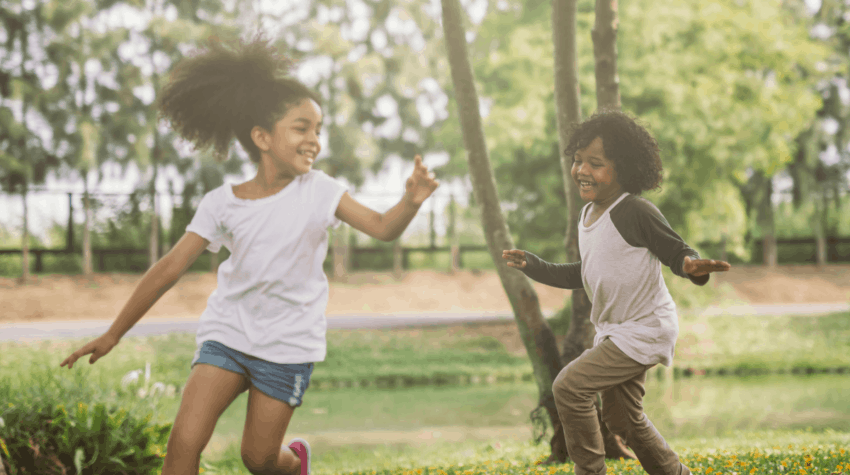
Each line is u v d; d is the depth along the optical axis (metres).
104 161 20.39
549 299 22.55
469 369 13.87
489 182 5.74
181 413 2.87
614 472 4.02
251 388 3.02
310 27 20.38
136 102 20.52
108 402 5.17
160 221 22.44
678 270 2.71
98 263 22.48
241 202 2.99
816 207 24.72
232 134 3.18
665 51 13.58
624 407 3.03
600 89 5.62
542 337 5.63
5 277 21.03
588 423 2.99
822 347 15.38
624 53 13.51
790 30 15.33
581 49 13.68
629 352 2.89
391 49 22.36
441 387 13.05
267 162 3.06
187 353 13.81
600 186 3.02
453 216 24.17
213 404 2.89
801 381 12.96
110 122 20.36
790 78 16.80
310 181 3.04
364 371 13.66
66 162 20.83
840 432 7.87
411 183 2.78
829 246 25.69
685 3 13.59
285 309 2.96
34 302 19.72
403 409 10.81
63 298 20.14
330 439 8.69
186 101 3.11
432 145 23.14
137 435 4.65
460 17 5.68
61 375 5.59
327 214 2.96
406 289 22.91
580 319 5.79
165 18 19.88
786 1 23.39
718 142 13.38
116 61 20.34
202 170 21.47
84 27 19.81
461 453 6.91
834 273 24.70
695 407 10.29
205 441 2.87
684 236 14.88
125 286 21.20
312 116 3.01
